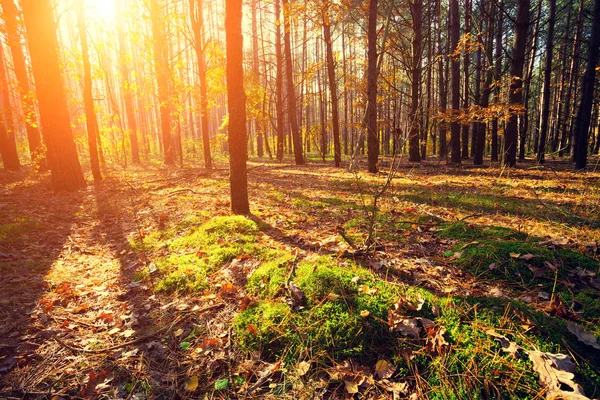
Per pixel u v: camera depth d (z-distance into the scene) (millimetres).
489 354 2033
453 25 13820
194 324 2725
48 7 8469
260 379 2123
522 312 2324
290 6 12398
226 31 5039
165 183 10273
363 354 2217
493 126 17078
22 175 12531
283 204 6664
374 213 3426
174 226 5461
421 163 14828
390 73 21562
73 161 9312
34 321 2889
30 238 5164
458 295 2645
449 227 4305
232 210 5703
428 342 2180
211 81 16438
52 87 8797
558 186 7375
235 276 3404
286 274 3139
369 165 11391
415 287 2799
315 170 13398
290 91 16828
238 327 2559
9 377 2236
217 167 15844
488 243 3471
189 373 2240
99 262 4336
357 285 2793
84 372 2303
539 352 1980
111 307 3160
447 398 1862
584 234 3857
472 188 7590
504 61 20938
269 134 37062
